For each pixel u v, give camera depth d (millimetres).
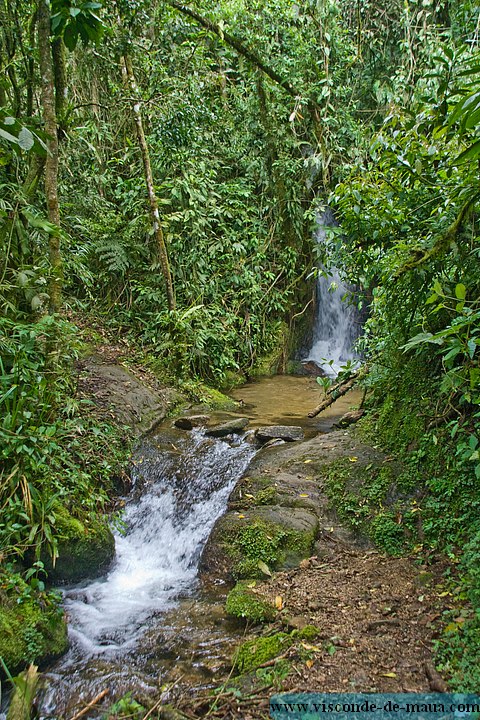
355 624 2797
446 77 3338
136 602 3469
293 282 9125
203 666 2760
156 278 7414
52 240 3713
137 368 6539
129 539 4254
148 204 7324
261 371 8727
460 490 3477
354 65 9320
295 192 8914
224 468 4609
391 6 8945
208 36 7680
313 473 4250
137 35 6309
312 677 2459
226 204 8367
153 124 6875
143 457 4922
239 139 8781
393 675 2412
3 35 4320
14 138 2541
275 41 8188
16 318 3844
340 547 3586
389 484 3883
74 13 3211
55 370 3830
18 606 2941
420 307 3979
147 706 2500
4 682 2676
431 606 2850
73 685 2695
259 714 2303
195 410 6227
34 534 3193
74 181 7133
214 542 3762
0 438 3246
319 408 5211
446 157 3504
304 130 9102
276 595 3180
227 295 8391
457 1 7633
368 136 8516
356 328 10047
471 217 3387
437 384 3971
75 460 4316
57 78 4230
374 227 3992
